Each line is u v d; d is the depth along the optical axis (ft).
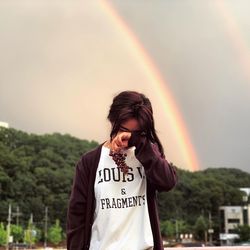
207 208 530.68
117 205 9.09
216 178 615.57
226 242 453.99
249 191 616.39
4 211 373.61
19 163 420.77
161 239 9.35
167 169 8.87
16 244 321.93
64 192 424.05
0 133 474.90
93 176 9.37
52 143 502.38
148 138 8.96
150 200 9.31
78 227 9.41
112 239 9.00
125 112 8.79
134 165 9.21
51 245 370.94
